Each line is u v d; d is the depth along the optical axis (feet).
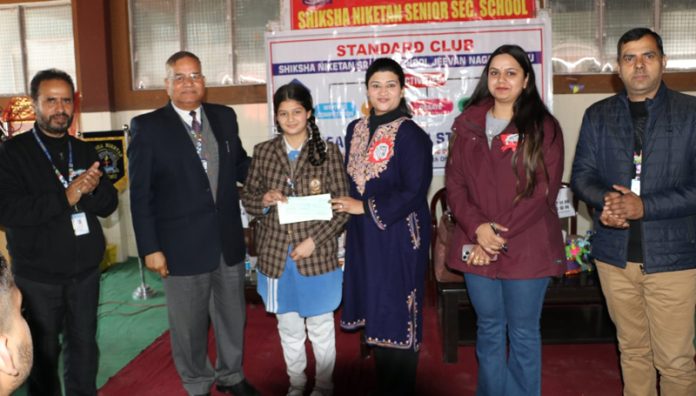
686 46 15.56
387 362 8.04
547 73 14.51
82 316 7.64
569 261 10.56
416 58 14.93
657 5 15.52
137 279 16.30
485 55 14.78
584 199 7.22
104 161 14.76
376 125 7.84
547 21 14.47
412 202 7.45
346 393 9.20
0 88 18.74
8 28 18.48
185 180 7.88
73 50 18.29
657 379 8.63
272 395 9.17
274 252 8.04
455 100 14.99
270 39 15.11
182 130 7.92
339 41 14.98
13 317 2.95
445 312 10.14
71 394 7.86
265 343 11.30
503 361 7.55
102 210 7.73
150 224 7.84
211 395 9.05
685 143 6.60
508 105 7.13
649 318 7.08
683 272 6.74
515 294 7.09
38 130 7.37
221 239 8.14
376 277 7.62
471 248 7.36
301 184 7.95
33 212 6.89
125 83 17.85
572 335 10.55
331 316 8.55
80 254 7.46
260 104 17.24
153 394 9.30
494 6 14.75
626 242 6.92
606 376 9.49
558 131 6.97
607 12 15.72
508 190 6.92
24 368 2.97
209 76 17.66
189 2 17.52
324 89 15.11
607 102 7.20
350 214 7.93
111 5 17.70
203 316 8.32
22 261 7.18
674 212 6.51
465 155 7.23
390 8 15.02
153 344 11.41
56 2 18.13
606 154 7.07
